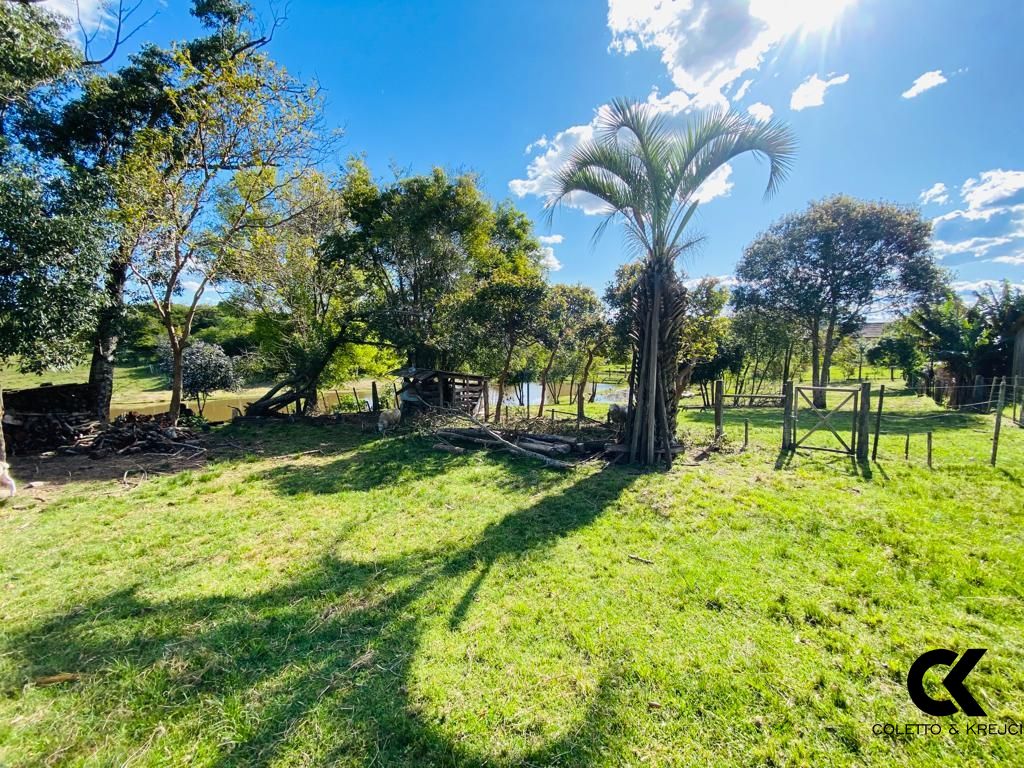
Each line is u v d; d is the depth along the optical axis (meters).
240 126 9.15
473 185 12.80
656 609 2.82
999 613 2.66
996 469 5.58
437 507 4.97
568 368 15.62
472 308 11.31
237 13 10.78
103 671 2.30
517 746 1.85
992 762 1.74
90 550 3.90
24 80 6.79
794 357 19.98
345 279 13.68
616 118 5.80
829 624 2.62
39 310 5.91
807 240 14.97
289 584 3.26
